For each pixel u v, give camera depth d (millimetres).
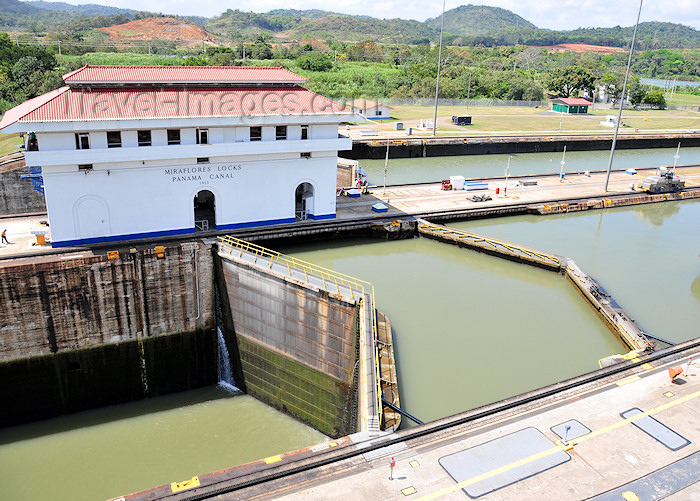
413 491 23453
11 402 39688
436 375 36219
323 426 39719
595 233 61844
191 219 46781
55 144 40375
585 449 26188
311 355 39344
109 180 42469
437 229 56844
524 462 25266
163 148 42781
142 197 44094
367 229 55594
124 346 42250
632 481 24422
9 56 132000
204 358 45656
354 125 117562
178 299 43281
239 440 37344
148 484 32250
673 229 64312
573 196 70875
